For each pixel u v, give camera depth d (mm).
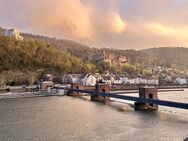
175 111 85562
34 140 50281
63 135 53906
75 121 69125
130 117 74750
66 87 180375
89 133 55531
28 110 89938
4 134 54938
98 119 72000
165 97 143875
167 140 49938
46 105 105375
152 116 76062
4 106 101438
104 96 132375
